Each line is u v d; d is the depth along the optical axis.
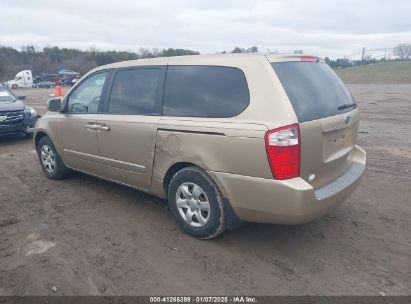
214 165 3.57
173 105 3.99
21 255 3.74
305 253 3.70
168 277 3.34
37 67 83.62
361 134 9.72
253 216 3.51
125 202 5.05
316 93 3.65
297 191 3.18
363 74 41.72
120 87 4.63
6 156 7.98
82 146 5.16
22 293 3.15
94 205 4.98
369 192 5.34
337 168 3.85
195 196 3.86
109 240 4.02
